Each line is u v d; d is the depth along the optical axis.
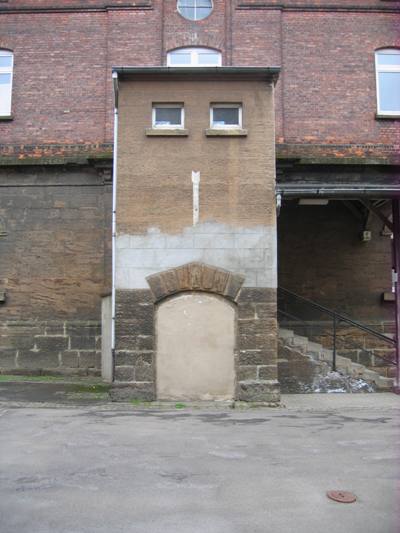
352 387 11.47
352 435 7.49
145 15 14.43
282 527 4.40
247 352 9.90
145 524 4.45
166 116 10.67
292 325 13.77
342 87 14.33
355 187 10.40
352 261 14.06
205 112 10.48
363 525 4.44
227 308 10.05
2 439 7.12
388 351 13.84
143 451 6.56
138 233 10.14
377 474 5.73
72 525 4.41
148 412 9.08
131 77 10.48
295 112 14.20
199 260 10.09
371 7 14.59
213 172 10.30
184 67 10.31
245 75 10.51
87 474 5.68
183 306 10.04
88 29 14.45
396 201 11.55
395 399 10.64
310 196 10.58
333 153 14.06
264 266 10.09
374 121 14.28
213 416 8.82
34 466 5.95
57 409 9.32
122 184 10.25
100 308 13.52
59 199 13.80
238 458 6.30
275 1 14.48
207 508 4.79
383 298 13.91
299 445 6.91
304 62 14.38
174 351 9.97
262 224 10.20
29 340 13.49
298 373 11.48
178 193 10.23
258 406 9.71
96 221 13.72
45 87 14.27
